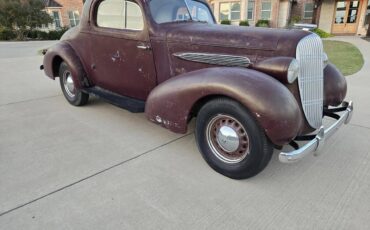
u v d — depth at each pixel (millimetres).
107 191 2479
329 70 3252
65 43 4516
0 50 14820
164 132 3723
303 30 2742
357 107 4590
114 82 3959
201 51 3008
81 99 4621
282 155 2248
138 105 3539
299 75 2562
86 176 2701
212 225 2090
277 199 2373
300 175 2715
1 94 5695
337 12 21016
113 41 3670
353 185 2553
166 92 2812
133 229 2053
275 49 2621
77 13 31656
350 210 2232
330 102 3203
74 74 4289
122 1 3438
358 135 3566
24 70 8625
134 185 2564
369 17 19766
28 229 2053
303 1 22922
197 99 2582
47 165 2895
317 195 2422
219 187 2537
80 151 3199
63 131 3758
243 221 2129
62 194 2436
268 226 2076
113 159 3023
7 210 2240
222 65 2896
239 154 2557
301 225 2084
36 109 4684
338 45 13242
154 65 3367
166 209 2256
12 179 2648
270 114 2168
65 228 2062
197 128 2754
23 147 3291
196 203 2326
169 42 3182
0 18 24016
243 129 2426
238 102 2355
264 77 2348
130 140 3484
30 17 24969
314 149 2422
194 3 3762
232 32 2891
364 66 7949
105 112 4500
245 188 2523
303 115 2686
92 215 2188
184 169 2830
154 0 3322
